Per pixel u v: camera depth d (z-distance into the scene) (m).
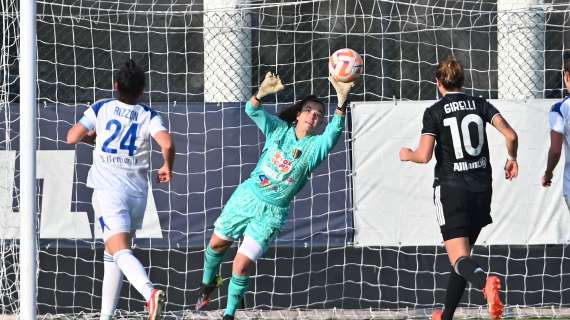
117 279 22.08
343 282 29.08
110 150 21.39
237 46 30.70
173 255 28.94
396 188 28.75
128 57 30.77
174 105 28.84
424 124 22.11
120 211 21.33
